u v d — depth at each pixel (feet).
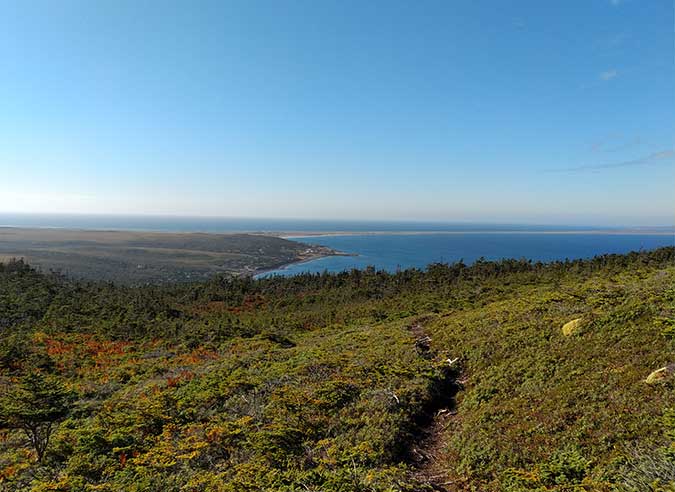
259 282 241.35
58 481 30.17
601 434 27.43
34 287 160.76
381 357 59.06
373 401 40.68
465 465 29.60
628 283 74.74
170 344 103.96
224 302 192.34
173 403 45.32
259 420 37.93
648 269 102.12
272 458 30.22
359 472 27.99
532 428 31.04
